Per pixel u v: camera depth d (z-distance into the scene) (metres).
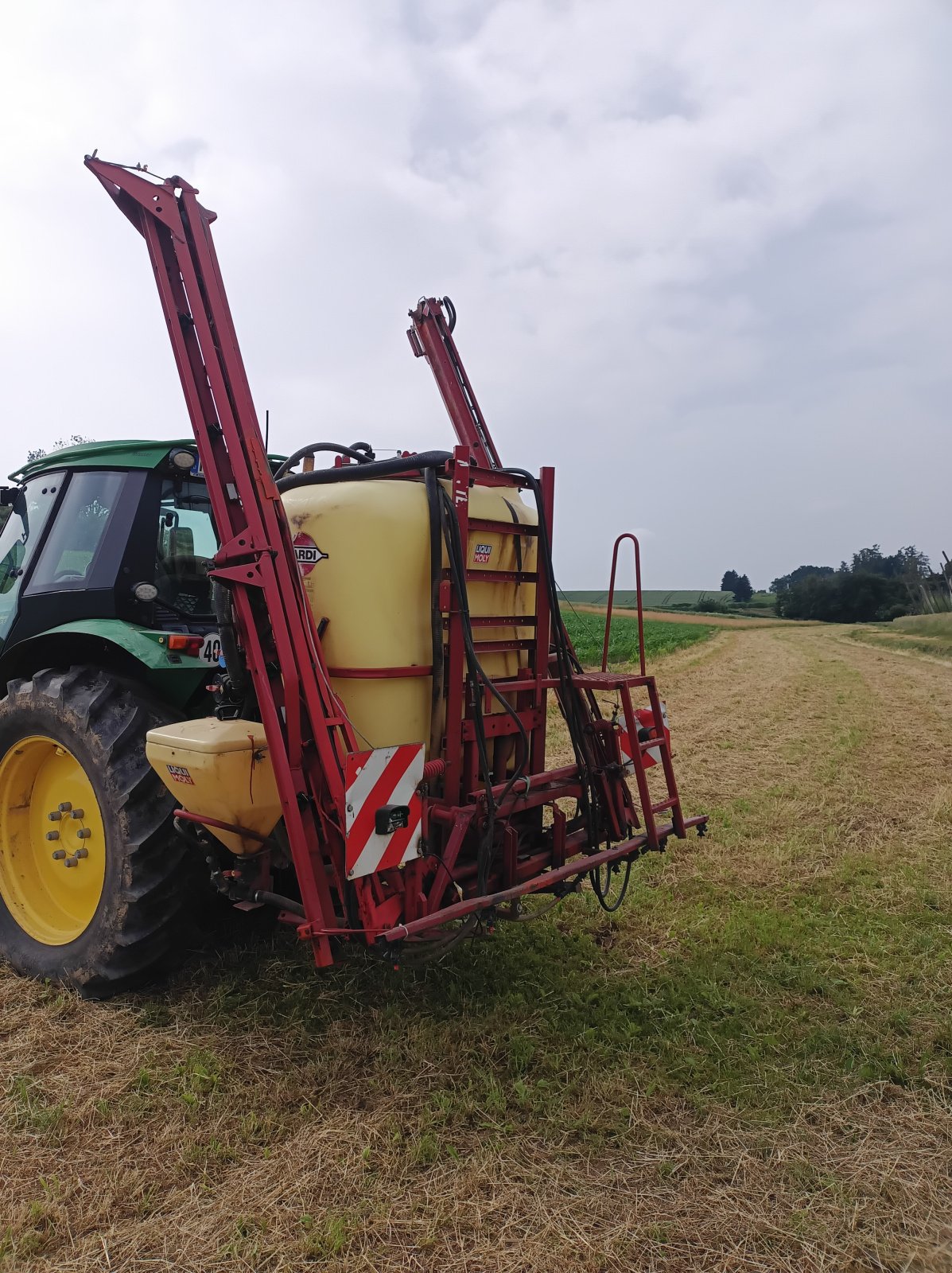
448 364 4.61
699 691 14.26
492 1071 2.83
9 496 4.39
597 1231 2.14
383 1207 2.19
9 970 3.70
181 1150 2.43
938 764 7.89
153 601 3.82
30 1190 2.28
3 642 4.20
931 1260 2.06
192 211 2.79
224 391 2.76
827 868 4.96
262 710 2.75
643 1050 2.97
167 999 3.39
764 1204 2.24
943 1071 2.84
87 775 3.43
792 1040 3.06
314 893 2.75
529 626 3.59
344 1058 2.90
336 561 3.09
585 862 3.41
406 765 2.80
